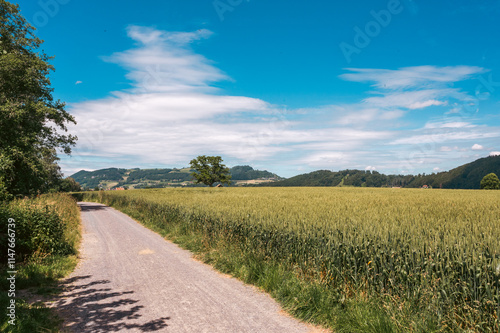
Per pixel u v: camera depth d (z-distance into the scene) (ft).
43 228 30.73
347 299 17.51
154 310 18.21
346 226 22.84
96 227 57.00
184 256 32.94
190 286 22.80
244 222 31.89
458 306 14.07
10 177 72.69
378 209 38.88
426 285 15.14
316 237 22.40
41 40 98.73
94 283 23.62
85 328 15.66
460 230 21.34
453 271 14.56
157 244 39.99
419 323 13.92
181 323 16.40
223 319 16.97
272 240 26.27
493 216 30.37
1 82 81.46
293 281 20.75
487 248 15.29
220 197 77.46
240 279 24.41
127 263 29.99
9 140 80.02
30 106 85.61
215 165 324.39
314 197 74.43
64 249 32.42
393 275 16.79
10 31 93.25
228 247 30.60
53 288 22.13
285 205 46.62
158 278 24.90
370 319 15.15
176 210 52.49
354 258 18.60
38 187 86.58
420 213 33.47
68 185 329.52
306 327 16.10
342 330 15.24
